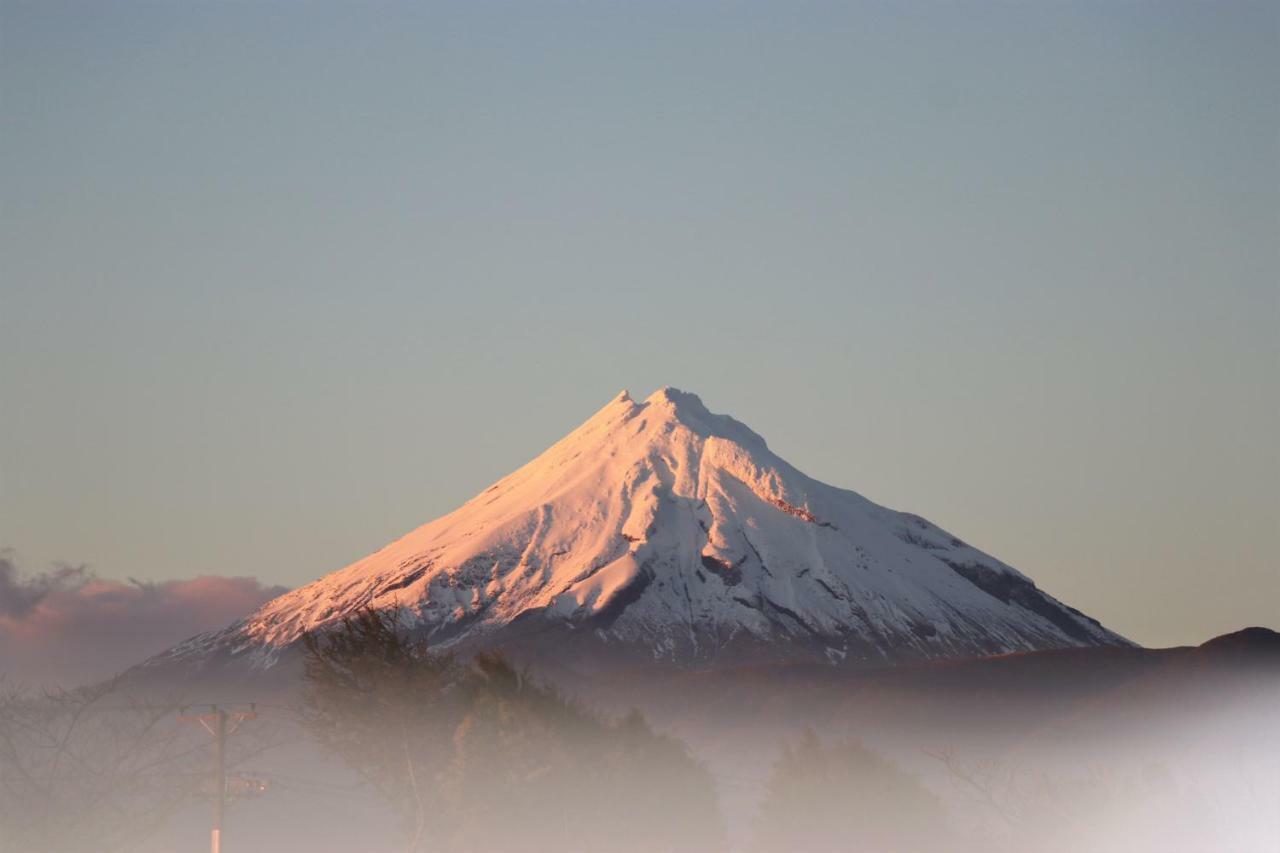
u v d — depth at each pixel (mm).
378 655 182500
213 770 145250
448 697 183500
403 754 180250
